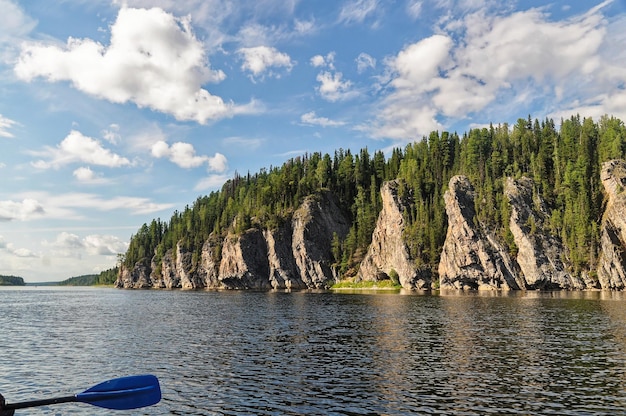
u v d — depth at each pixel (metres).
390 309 72.44
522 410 20.22
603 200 160.75
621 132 184.12
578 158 165.50
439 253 171.50
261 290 187.75
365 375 26.77
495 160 186.62
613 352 33.22
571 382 24.84
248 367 29.20
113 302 107.69
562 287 149.00
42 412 20.84
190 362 31.02
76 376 27.72
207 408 20.80
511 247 158.12
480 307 75.06
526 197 166.00
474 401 21.48
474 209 168.88
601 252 145.75
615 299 95.38
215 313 69.56
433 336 41.69
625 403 21.12
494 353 33.19
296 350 35.16
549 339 39.31
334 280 198.88
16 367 30.27
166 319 61.12
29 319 63.44
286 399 22.09
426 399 21.89
